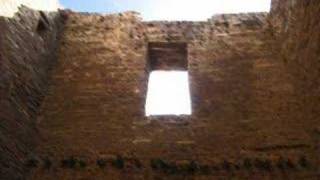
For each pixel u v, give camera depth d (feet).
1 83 27.68
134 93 32.17
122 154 28.73
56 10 36.99
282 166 27.58
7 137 27.07
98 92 32.45
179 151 28.78
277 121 29.86
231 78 32.78
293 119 29.78
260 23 36.19
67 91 32.71
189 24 36.35
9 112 27.89
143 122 30.42
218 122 30.25
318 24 27.55
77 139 29.78
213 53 34.45
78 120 30.86
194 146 29.01
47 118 31.12
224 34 35.68
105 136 29.84
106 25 36.76
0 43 28.27
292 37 31.76
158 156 28.55
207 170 27.78
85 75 33.63
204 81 32.73
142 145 29.19
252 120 30.17
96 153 28.91
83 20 37.29
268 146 28.63
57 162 28.50
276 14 34.88
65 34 36.55
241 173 27.53
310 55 28.76
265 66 33.27
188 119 30.48
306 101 29.50
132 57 34.45
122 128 30.19
